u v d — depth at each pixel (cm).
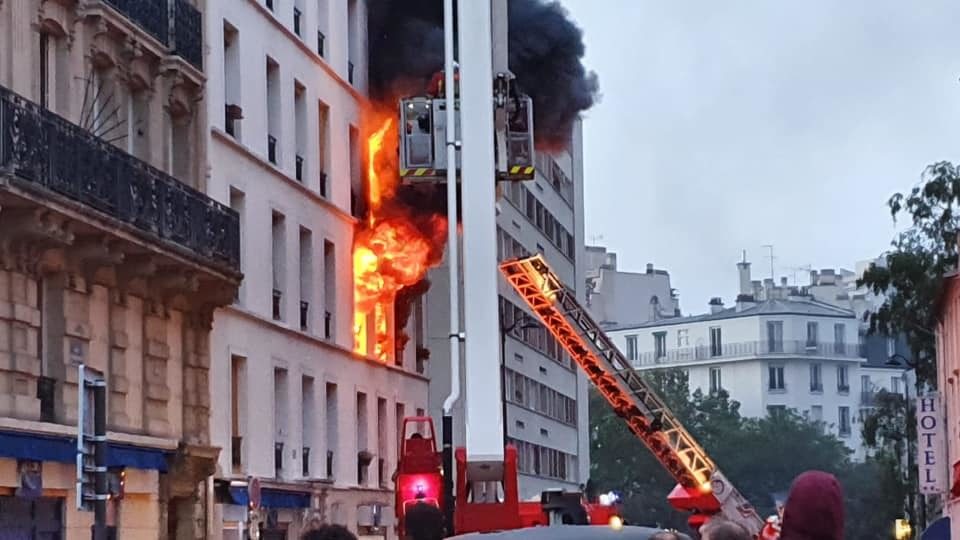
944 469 5125
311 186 4803
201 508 3806
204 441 3838
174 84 3725
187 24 3794
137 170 3306
